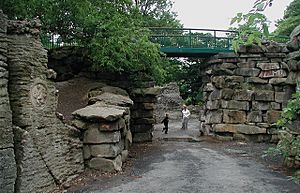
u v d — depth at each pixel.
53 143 7.61
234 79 16.53
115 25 12.24
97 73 13.59
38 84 7.20
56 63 13.45
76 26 12.48
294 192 7.58
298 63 10.34
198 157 11.98
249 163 10.96
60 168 7.75
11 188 6.07
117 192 7.39
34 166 6.83
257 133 16.11
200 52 17.05
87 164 8.98
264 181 8.55
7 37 6.69
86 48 12.72
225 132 16.64
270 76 16.09
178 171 9.58
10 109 6.40
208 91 17.75
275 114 16.02
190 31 17.61
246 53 16.42
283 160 10.92
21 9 9.59
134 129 15.19
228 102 16.53
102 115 8.84
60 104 11.48
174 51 16.95
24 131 6.63
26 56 6.93
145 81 14.90
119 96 11.73
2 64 6.15
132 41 13.00
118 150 9.43
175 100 29.06
